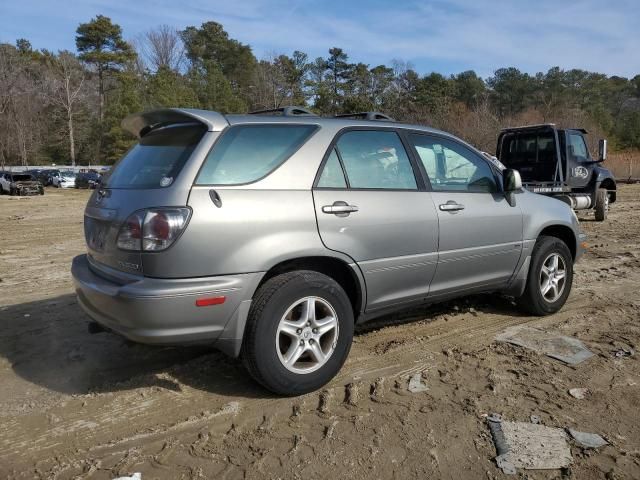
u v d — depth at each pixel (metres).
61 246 10.61
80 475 2.77
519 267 4.91
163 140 3.68
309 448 2.98
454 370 3.96
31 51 100.56
